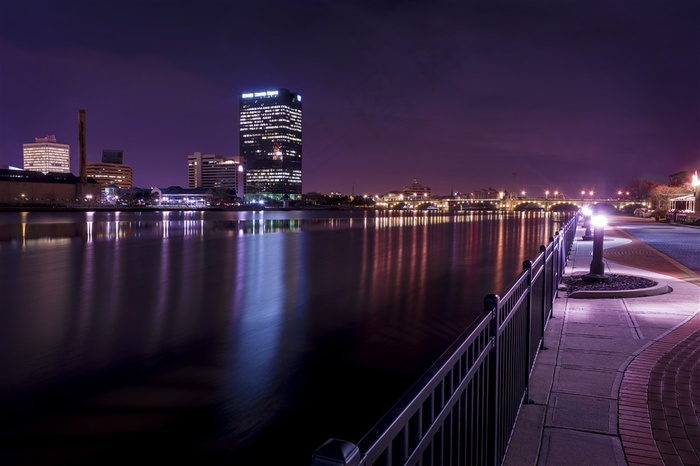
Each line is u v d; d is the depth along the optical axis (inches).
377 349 386.9
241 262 1012.5
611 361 248.2
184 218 3818.9
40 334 437.1
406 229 2386.8
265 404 282.0
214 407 277.1
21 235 1866.4
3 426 255.0
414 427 83.7
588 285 463.5
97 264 981.8
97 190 7357.3
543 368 239.9
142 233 2006.6
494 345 140.9
